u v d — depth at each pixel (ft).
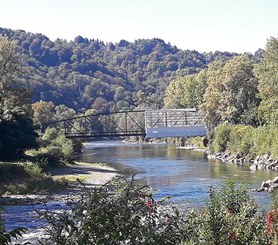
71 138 348.38
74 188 164.25
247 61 326.85
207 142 376.27
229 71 324.80
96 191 27.14
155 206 29.84
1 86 246.06
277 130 236.43
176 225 28.71
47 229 29.09
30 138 231.50
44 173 186.39
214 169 229.25
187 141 438.40
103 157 326.03
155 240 26.32
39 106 436.76
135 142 538.88
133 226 26.27
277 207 47.52
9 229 91.97
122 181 28.89
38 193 151.02
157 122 370.12
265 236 37.91
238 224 38.01
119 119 589.32
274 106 240.12
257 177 188.24
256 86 315.99
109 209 26.23
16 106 247.70
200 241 35.91
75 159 304.30
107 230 25.99
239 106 323.78
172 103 480.64
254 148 259.60
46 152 241.35
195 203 115.75
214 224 36.96
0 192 145.79
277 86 232.53
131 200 27.63
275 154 227.20
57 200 136.26
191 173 214.90
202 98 432.25
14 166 169.78
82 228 26.00
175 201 123.65
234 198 44.29
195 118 373.61
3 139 219.82
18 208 121.90
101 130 551.18
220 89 341.21
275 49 233.76
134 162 281.74
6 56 242.17
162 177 202.59
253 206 43.32
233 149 286.87
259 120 296.51
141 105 631.56
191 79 453.17
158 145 461.37
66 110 558.56
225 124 315.99
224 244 36.14
